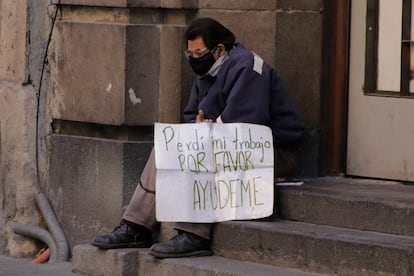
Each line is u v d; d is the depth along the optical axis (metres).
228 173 12.03
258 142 12.07
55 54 14.03
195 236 11.92
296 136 12.53
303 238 11.20
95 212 13.52
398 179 12.98
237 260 11.76
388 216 11.28
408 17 12.91
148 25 13.03
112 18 13.26
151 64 13.06
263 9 13.03
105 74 13.22
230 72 12.10
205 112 12.27
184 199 11.94
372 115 13.20
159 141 12.09
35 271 13.12
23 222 14.49
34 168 14.38
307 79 13.33
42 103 14.30
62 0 13.80
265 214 11.99
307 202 12.00
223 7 12.94
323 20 13.41
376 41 13.17
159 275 11.83
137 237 12.35
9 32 14.48
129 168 13.13
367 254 10.65
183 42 12.85
